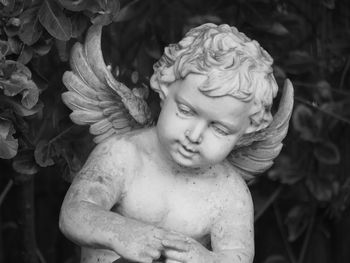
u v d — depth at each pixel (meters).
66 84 3.58
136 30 4.83
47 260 5.45
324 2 4.65
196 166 3.27
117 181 3.40
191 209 3.42
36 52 3.71
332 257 5.36
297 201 5.12
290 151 5.04
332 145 4.91
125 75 4.81
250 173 3.67
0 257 5.43
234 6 4.77
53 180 5.40
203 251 3.21
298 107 4.91
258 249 5.42
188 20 4.83
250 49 3.25
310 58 4.91
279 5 5.04
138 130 3.52
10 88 3.56
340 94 5.01
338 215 5.07
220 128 3.20
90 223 3.22
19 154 4.00
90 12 3.60
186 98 3.17
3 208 5.45
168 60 3.30
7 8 3.61
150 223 3.42
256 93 3.18
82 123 3.59
